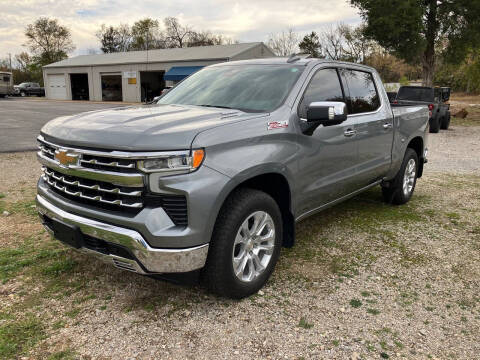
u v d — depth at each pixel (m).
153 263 2.65
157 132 2.66
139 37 72.75
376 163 4.78
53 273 3.54
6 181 6.64
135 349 2.59
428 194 6.51
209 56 35.84
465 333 2.84
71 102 37.78
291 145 3.38
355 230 4.80
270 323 2.90
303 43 53.59
